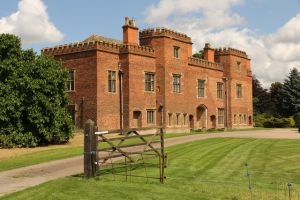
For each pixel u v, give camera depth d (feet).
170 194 39.19
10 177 50.55
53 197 37.32
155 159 64.64
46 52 131.95
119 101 127.85
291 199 38.34
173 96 142.92
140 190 40.70
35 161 65.51
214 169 56.70
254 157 68.80
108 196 37.93
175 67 144.25
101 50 121.80
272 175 52.39
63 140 99.96
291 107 242.78
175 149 80.53
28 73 94.22
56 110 95.91
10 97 91.45
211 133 138.82
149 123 135.44
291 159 65.98
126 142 94.94
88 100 121.90
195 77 161.17
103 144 90.33
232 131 158.92
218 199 38.04
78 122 123.75
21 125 92.89
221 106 179.11
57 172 54.29
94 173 47.80
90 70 121.90
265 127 214.48
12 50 97.14
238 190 42.16
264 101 262.06
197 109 168.35
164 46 138.82
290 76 243.81
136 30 134.82
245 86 196.13
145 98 133.49
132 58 128.16
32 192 39.34
